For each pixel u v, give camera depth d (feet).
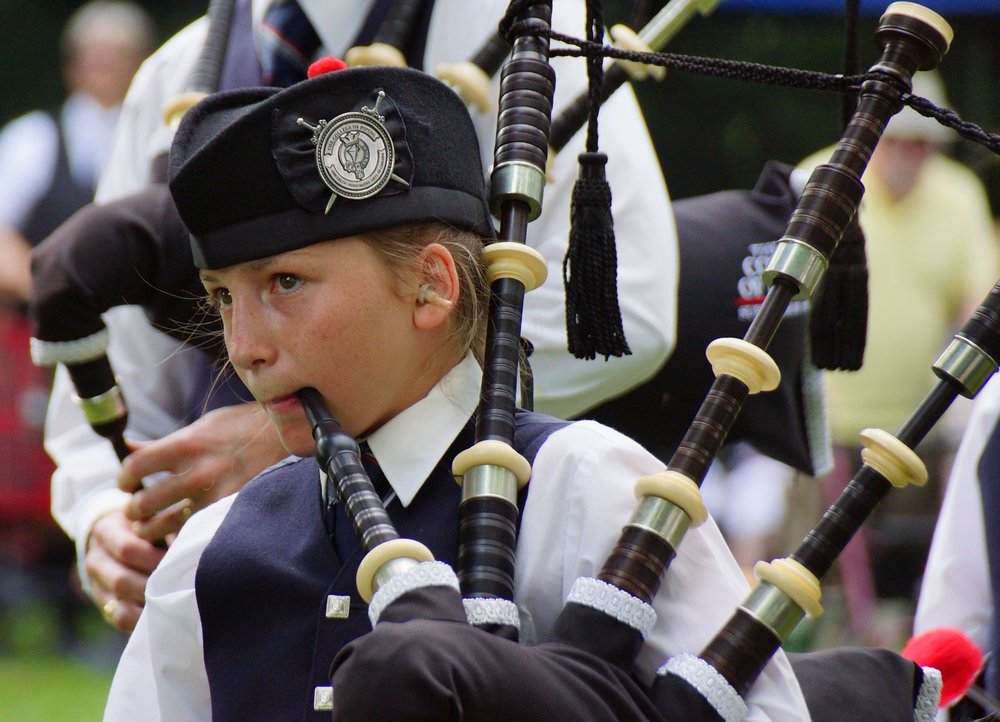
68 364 32.68
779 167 39.27
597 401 34.55
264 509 25.11
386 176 22.33
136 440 37.50
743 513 62.54
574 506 22.49
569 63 34.04
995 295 22.88
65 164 75.77
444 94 23.34
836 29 105.91
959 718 30.48
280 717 23.27
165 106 36.83
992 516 35.19
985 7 85.71
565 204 33.81
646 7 34.78
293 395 22.66
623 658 20.66
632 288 33.68
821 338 27.32
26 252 75.15
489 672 18.97
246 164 22.03
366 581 20.16
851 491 22.36
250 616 24.09
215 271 22.65
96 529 35.01
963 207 68.95
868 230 68.28
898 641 61.21
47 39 113.50
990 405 36.24
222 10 36.29
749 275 37.14
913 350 66.95
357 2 33.83
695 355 36.65
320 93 22.31
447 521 22.98
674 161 107.34
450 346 23.62
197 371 35.32
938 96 69.15
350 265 22.34
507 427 22.53
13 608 76.28
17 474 75.77
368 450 23.80
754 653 21.24
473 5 33.68
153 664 25.89
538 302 33.55
